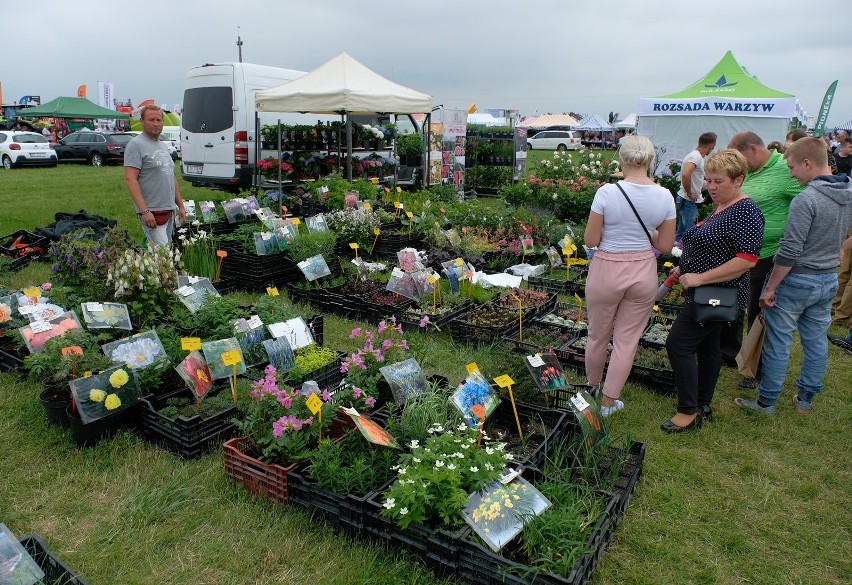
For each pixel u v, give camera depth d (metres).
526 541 2.81
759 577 2.93
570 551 2.67
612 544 3.13
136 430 3.93
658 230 3.96
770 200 4.68
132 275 5.07
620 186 3.84
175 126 32.56
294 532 3.06
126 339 4.12
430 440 3.15
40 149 22.50
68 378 3.86
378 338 4.76
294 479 3.17
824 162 4.14
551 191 11.42
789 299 4.25
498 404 3.81
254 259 7.01
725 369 5.34
